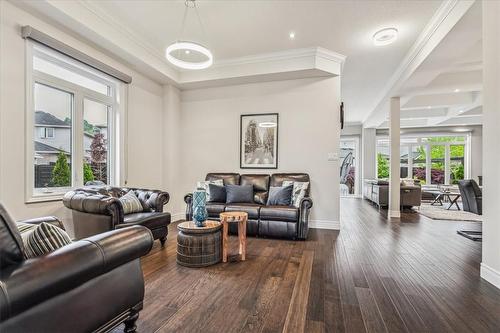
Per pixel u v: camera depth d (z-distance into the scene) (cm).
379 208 668
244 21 336
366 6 302
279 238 377
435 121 871
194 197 289
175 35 373
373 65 469
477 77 489
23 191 267
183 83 492
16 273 93
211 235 272
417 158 1002
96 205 271
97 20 314
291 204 403
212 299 198
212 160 511
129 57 381
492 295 205
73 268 110
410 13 313
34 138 280
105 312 134
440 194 741
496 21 217
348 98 682
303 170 460
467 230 430
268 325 165
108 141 394
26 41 267
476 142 921
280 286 221
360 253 311
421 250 322
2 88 249
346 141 1073
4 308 86
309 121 458
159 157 491
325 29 354
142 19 332
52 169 310
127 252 141
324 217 446
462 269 259
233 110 500
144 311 181
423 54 371
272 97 478
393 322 169
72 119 335
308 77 457
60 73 319
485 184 231
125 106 406
